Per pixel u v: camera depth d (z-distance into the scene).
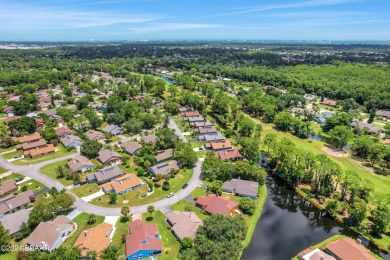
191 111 193.75
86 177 108.38
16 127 146.88
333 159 133.38
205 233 73.75
